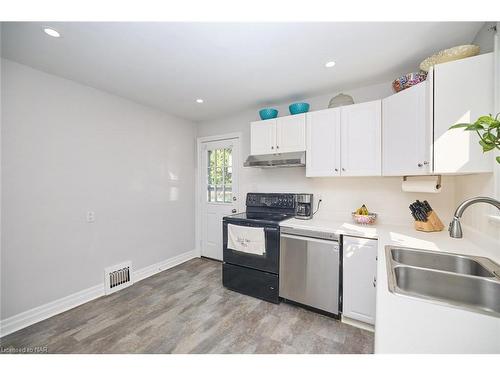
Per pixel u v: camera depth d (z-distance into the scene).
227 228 2.53
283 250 2.17
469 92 1.33
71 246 2.16
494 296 0.96
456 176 1.89
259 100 2.69
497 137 0.71
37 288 1.94
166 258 3.16
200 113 3.19
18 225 1.83
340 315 1.95
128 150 2.66
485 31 1.39
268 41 1.56
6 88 1.77
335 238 1.92
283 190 2.85
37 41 1.54
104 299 2.31
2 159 1.75
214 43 1.58
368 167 1.99
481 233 1.42
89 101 2.29
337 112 2.15
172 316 2.00
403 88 1.75
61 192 2.09
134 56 1.74
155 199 3.00
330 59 1.80
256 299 2.30
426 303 0.76
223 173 3.40
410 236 1.70
